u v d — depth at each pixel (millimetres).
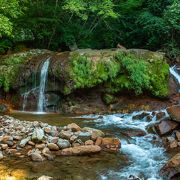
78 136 8070
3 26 10484
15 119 9609
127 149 7633
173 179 6168
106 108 11125
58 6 15336
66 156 7156
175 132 8336
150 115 9766
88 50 12336
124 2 16500
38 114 10867
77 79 11070
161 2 15555
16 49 14734
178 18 14430
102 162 6898
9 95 11891
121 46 15234
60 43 15906
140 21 15367
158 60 11711
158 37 15406
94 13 15844
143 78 11195
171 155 7332
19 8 12766
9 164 6715
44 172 6375
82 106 11109
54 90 11367
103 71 11211
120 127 9094
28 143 7609
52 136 7969
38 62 11938
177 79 12461
